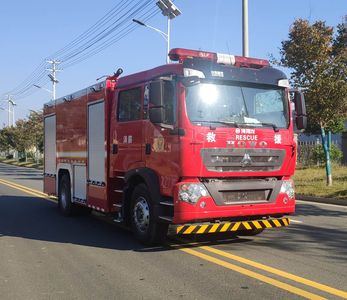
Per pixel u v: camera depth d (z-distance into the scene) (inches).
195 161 304.2
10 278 269.1
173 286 245.3
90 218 489.7
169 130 313.0
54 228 431.2
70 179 483.2
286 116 340.2
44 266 294.0
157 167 327.6
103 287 247.4
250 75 326.0
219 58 321.1
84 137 441.4
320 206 570.3
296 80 708.7
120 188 396.2
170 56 318.0
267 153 326.6
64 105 502.3
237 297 225.5
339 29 776.3
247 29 760.3
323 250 321.1
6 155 3644.2
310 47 681.0
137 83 352.5
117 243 358.6
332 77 684.1
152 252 323.3
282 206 334.0
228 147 312.3
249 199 323.6
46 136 573.9
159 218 322.7
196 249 327.6
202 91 312.0
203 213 306.5
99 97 406.6
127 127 363.6
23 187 889.5
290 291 233.0
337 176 826.2
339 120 741.3
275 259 296.7
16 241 373.7
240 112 321.1
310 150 1103.6
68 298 231.6
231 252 316.8
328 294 227.9
